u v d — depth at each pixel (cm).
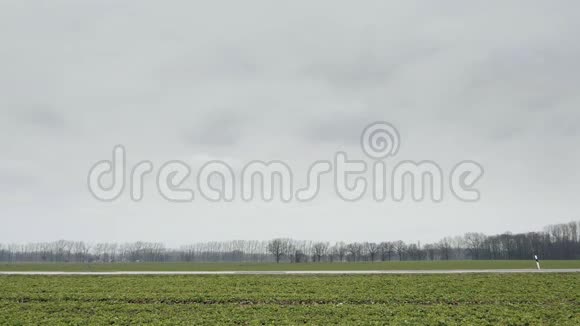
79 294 3272
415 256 15062
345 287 3450
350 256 14938
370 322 2425
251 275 4225
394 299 3041
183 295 3212
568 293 3114
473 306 2795
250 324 2412
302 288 3434
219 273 4434
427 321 2441
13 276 4300
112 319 2539
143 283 3759
